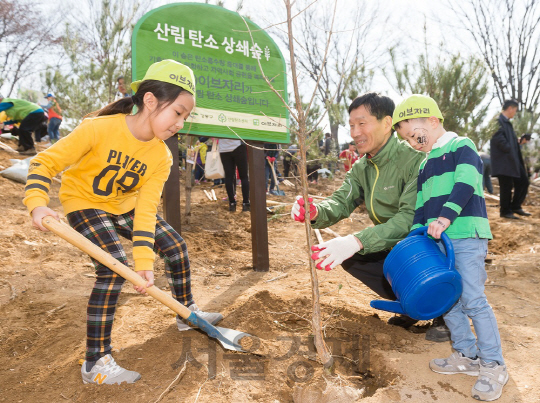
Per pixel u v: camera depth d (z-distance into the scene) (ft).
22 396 6.77
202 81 12.61
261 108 13.47
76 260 13.14
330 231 19.25
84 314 9.61
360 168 9.43
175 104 6.68
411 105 7.55
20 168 21.09
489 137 22.84
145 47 11.92
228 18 13.12
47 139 35.06
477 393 6.54
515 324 9.43
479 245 7.11
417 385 6.95
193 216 20.49
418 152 8.60
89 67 24.54
